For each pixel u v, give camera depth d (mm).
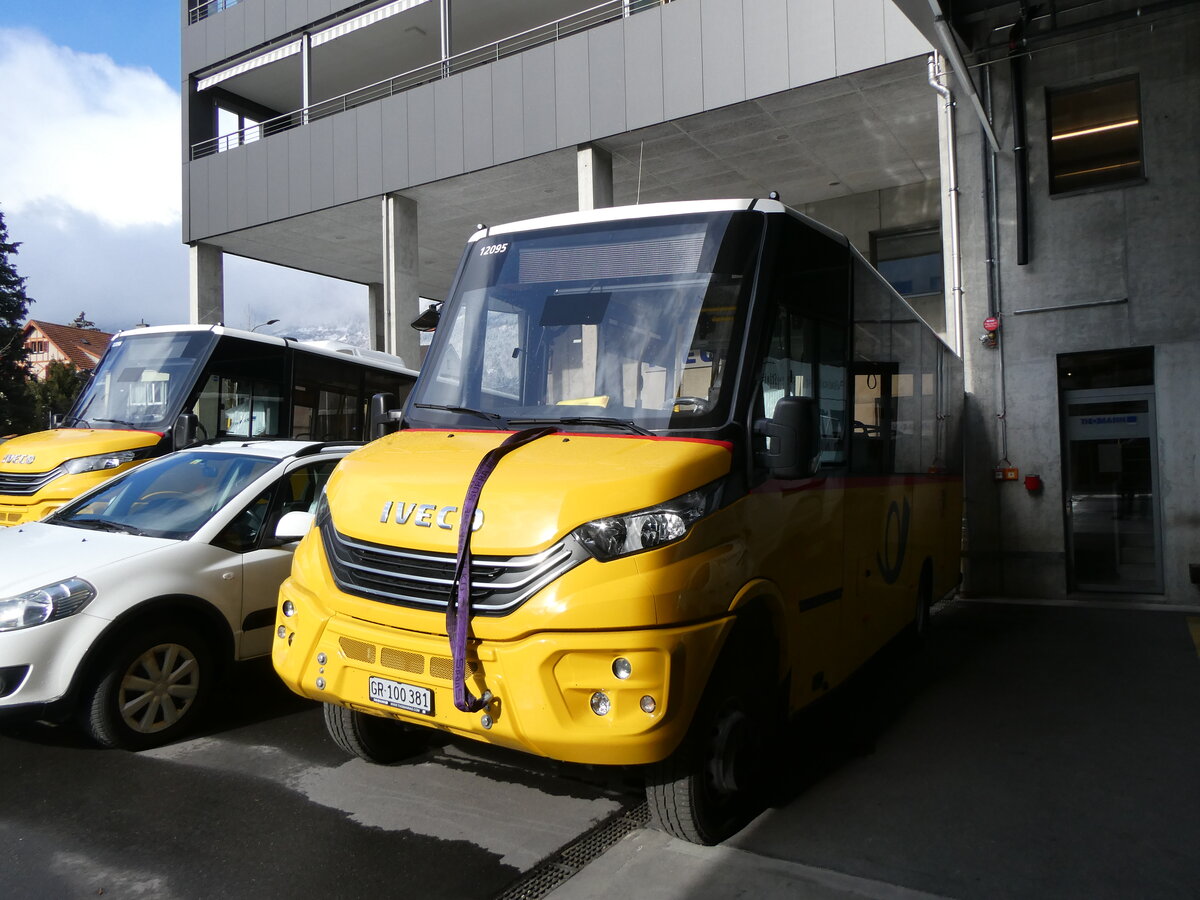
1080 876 3748
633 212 4828
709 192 18453
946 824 4273
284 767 4836
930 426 8328
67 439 9570
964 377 11641
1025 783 4852
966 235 11672
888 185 18203
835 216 18922
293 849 3865
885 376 6465
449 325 4965
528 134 16203
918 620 7941
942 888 3613
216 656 5543
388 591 3771
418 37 20875
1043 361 11258
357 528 3924
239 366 11273
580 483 3572
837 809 4457
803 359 4797
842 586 5266
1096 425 11188
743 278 4395
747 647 4152
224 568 5531
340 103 24062
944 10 9117
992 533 11516
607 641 3355
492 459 3840
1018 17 10508
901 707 6383
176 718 5238
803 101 14180
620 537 3465
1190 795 4680
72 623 4773
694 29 14625
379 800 4406
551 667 3377
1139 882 3703
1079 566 11320
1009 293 11445
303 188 19281
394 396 14445
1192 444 10547
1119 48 10859
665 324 4363
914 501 7383
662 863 3791
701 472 3762
